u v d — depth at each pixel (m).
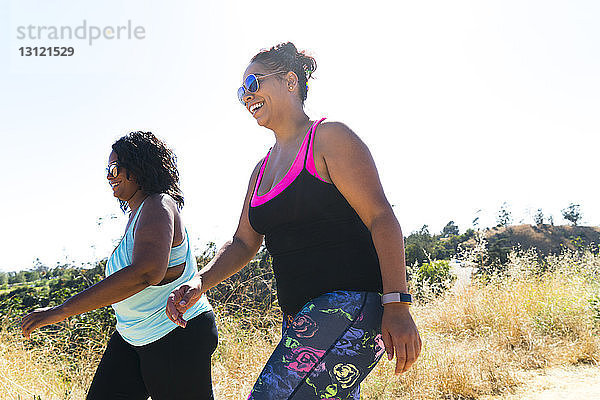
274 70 2.01
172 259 2.39
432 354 5.09
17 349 5.30
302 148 1.88
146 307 2.33
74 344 5.49
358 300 1.78
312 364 1.71
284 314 2.03
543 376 4.98
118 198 2.57
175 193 2.55
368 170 1.79
